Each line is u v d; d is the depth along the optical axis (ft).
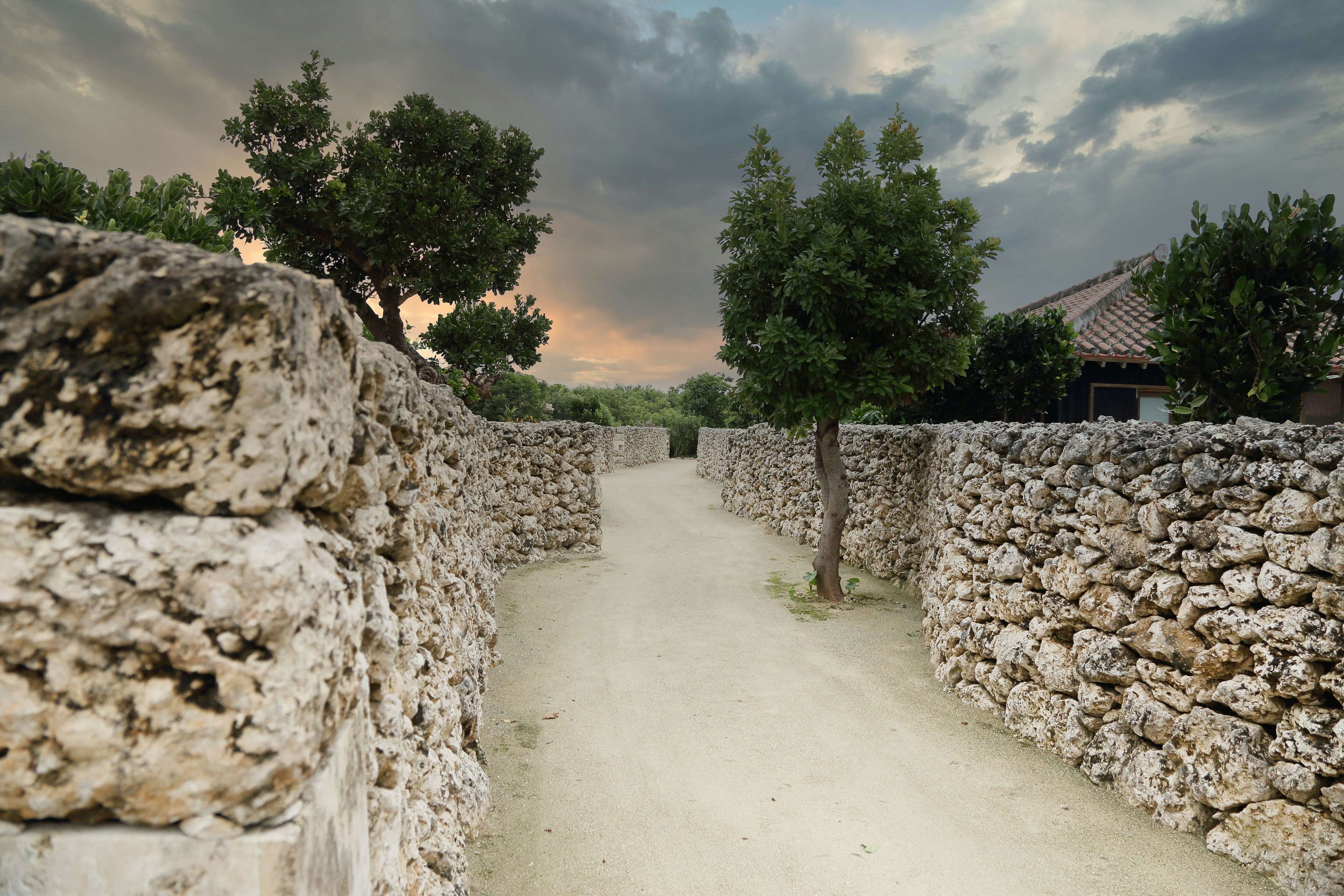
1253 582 12.06
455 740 12.13
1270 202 17.13
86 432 3.94
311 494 4.91
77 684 3.82
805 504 43.60
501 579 33.96
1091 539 15.30
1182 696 13.10
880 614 27.96
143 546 3.91
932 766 15.44
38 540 3.83
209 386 4.03
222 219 26.48
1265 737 11.85
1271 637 11.68
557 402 120.98
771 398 28.53
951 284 26.89
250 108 28.86
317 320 4.73
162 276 3.94
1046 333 34.19
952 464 22.49
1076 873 11.77
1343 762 10.71
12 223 3.87
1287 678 11.38
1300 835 11.13
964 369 29.07
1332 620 11.07
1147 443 14.46
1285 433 12.16
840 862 12.07
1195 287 18.10
